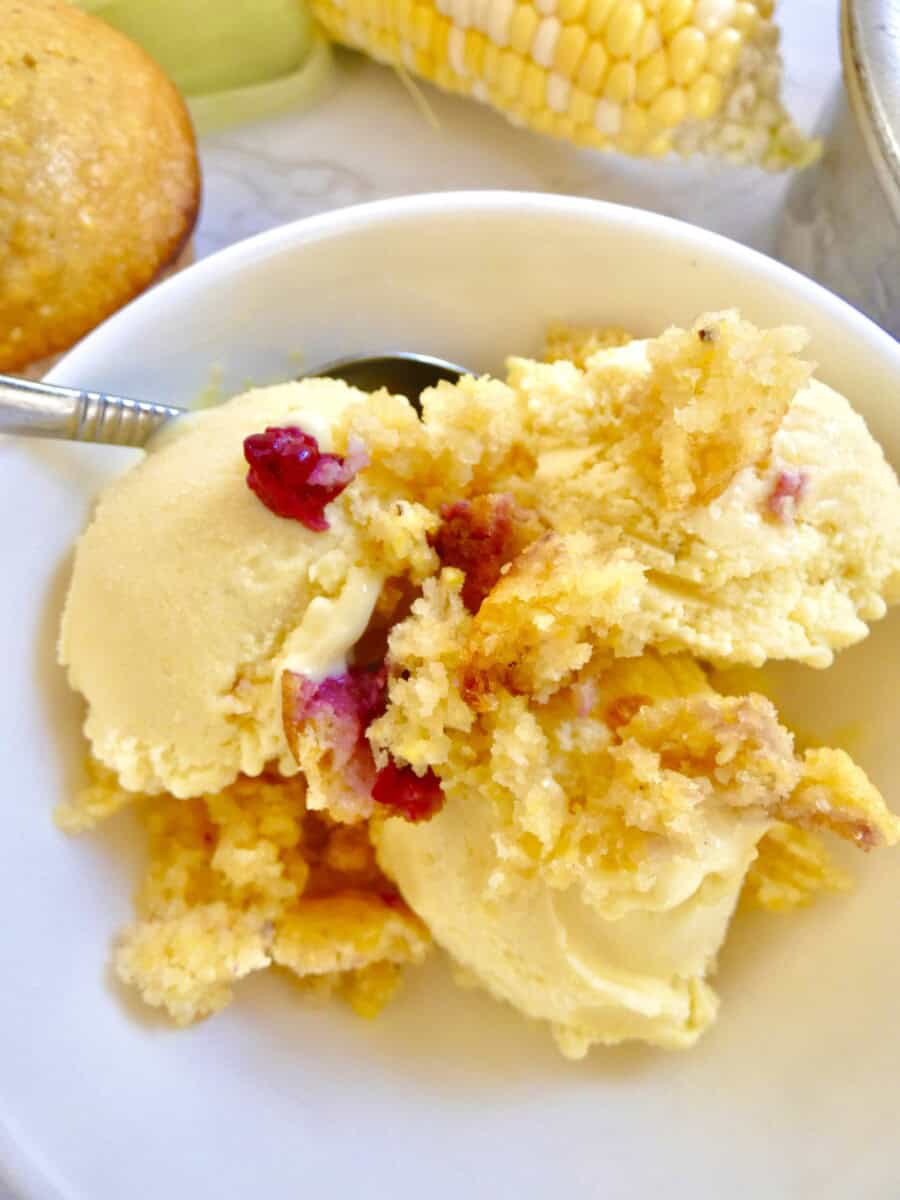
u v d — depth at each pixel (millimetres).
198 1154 127
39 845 134
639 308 150
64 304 167
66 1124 121
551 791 124
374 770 128
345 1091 138
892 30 147
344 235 144
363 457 130
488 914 131
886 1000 131
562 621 121
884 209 149
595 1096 138
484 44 188
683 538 128
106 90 172
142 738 133
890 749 140
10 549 134
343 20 202
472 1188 132
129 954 135
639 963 133
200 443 138
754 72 180
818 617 131
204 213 200
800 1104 132
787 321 140
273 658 130
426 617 127
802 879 140
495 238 146
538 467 136
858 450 133
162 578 131
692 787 122
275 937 141
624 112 184
